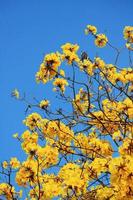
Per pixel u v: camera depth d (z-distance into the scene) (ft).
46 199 13.85
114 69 21.09
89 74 19.49
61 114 17.51
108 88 20.45
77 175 13.16
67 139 17.75
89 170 14.64
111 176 10.73
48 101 17.75
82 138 18.65
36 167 13.41
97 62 21.03
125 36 22.74
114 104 18.66
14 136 15.93
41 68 16.12
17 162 15.57
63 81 17.44
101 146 17.71
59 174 14.33
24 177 13.32
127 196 10.79
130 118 15.34
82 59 18.76
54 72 16.21
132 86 18.98
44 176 15.20
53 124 17.52
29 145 14.08
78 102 20.18
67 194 13.53
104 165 14.38
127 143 11.97
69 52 17.47
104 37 22.12
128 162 10.75
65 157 16.71
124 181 10.65
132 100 16.40
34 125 17.65
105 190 13.96
